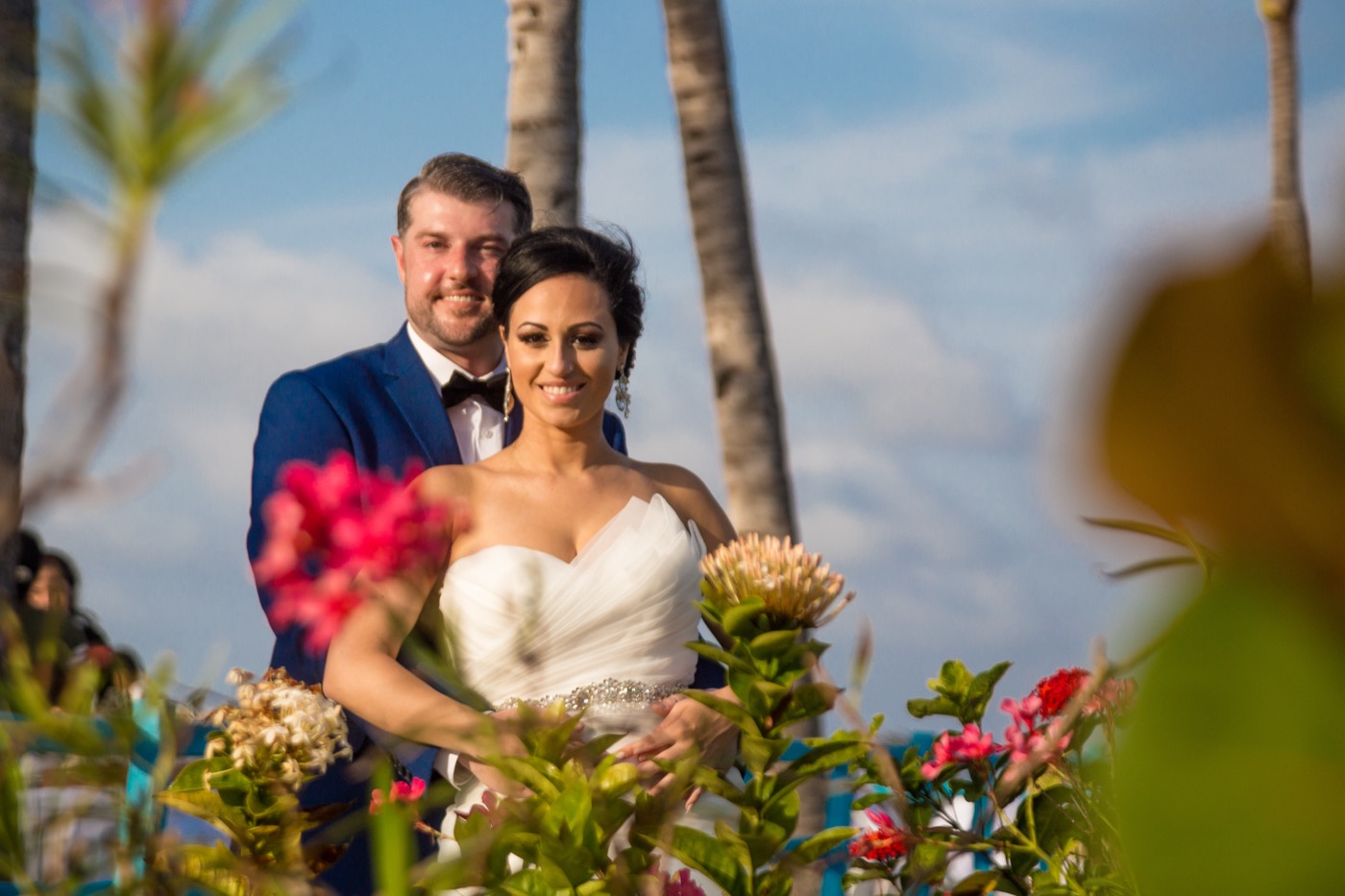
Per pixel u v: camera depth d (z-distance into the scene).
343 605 1.25
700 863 1.73
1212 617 0.13
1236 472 0.13
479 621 2.56
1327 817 0.13
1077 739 2.05
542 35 5.66
